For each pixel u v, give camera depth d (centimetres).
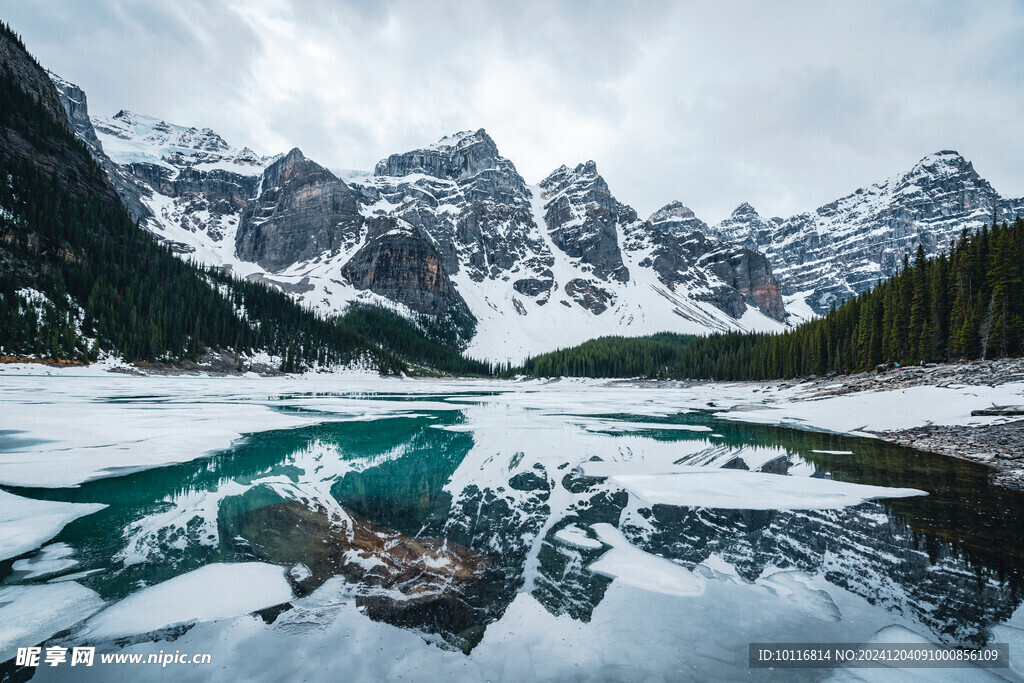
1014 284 4081
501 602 657
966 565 798
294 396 4703
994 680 479
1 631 543
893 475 1499
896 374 4088
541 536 942
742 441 2225
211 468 1462
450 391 7806
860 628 593
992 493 1273
